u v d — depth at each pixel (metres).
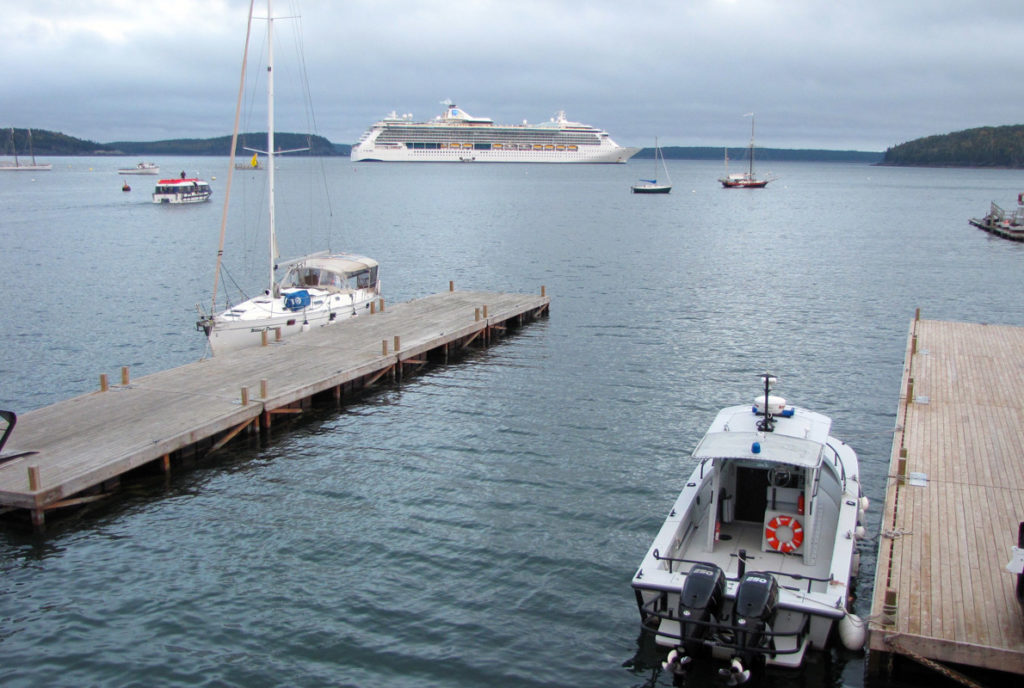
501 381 29.62
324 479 20.45
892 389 28.89
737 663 12.09
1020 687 11.60
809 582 12.52
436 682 12.63
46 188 169.50
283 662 13.08
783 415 15.91
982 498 16.00
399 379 29.66
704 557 13.97
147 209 114.00
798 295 48.41
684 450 22.69
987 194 180.38
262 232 84.12
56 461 18.75
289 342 30.89
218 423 21.69
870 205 139.25
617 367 31.78
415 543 17.08
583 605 14.84
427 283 52.75
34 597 14.92
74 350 34.50
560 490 19.88
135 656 13.20
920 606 12.13
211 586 15.32
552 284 52.38
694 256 67.44
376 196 148.12
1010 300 47.16
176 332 37.94
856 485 15.94
